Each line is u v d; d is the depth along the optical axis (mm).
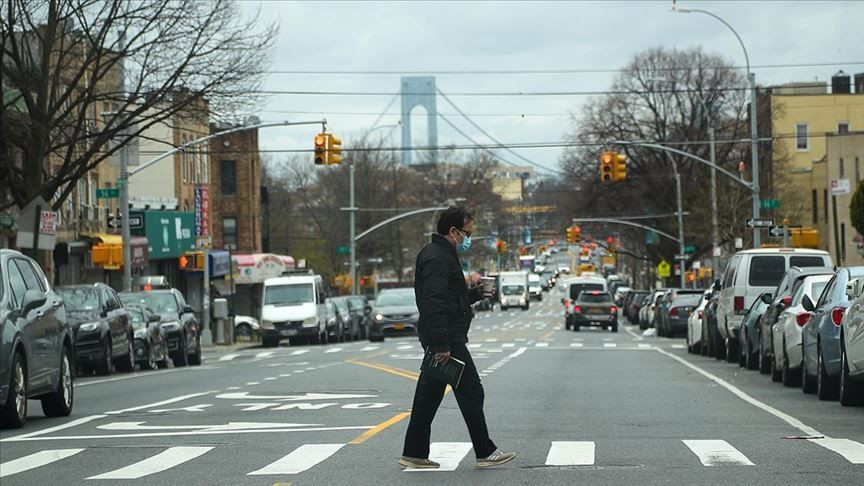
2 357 18734
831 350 22188
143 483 13047
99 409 23547
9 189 47812
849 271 22766
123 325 38656
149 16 44125
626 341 61625
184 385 30984
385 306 69125
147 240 77750
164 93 44375
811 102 111250
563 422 18984
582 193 106875
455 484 12555
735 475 12883
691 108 103438
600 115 105312
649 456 14555
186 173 96125
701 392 25562
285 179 153000
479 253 144750
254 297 106188
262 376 34219
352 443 16344
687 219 99562
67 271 68375
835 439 16188
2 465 14898
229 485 12750
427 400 13711
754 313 33812
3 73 46906
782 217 82750
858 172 90500
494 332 80312
